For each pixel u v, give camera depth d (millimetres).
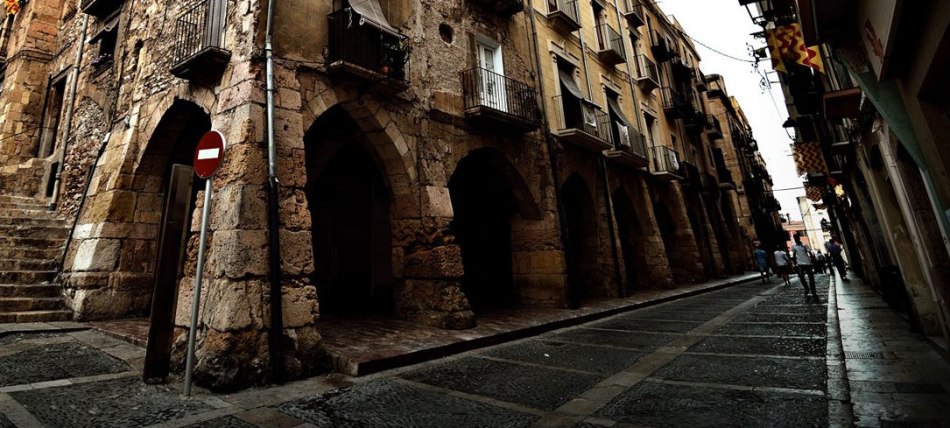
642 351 5660
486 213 12695
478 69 9797
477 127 9375
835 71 6672
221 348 4285
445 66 9031
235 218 4875
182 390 4094
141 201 8109
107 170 8336
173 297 4504
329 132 8375
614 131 14898
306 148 8625
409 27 8422
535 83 11719
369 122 7328
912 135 3416
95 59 10672
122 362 4938
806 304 9797
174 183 4602
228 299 4535
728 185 24141
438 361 5418
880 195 5926
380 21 7359
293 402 3857
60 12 13312
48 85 12586
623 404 3584
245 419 3418
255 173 5176
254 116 5430
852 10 3686
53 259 8594
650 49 20797
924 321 5293
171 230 4547
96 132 9703
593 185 12961
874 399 3275
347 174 10094
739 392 3721
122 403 3676
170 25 8086
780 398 3494
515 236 11352
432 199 7711
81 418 3312
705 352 5391
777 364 4555
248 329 4520
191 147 8867
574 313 9203
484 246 12359
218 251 4898
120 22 10094
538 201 10711
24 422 3156
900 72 3291
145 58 8602
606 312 9555
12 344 5605
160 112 7637
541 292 10633
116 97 9258
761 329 6824
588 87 14031
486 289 11961
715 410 3322
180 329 4984
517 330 7031
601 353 5660
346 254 9703
